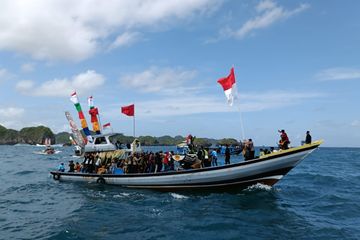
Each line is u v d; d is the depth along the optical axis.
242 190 18.66
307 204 16.75
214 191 18.70
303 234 11.64
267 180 18.09
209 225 12.60
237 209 15.22
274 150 19.03
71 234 11.55
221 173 18.11
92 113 30.03
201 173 18.47
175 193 19.27
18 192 20.83
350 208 15.81
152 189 20.12
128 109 25.70
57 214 14.66
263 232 11.84
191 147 21.53
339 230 12.05
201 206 15.86
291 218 13.78
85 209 15.54
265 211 14.84
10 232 11.85
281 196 18.80
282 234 11.63
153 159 21.75
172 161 21.36
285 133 18.08
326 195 19.31
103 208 15.65
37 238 11.12
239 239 11.05
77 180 23.89
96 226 12.60
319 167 43.41
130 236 11.34
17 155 82.62
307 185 23.73
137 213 14.60
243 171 17.80
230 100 19.41
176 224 12.78
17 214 14.72
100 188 21.52
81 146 42.62
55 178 25.48
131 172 21.95
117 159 24.38
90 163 25.08
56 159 64.19
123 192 19.94
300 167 43.22
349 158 74.75
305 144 16.91
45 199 18.30
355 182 26.11
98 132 29.73
